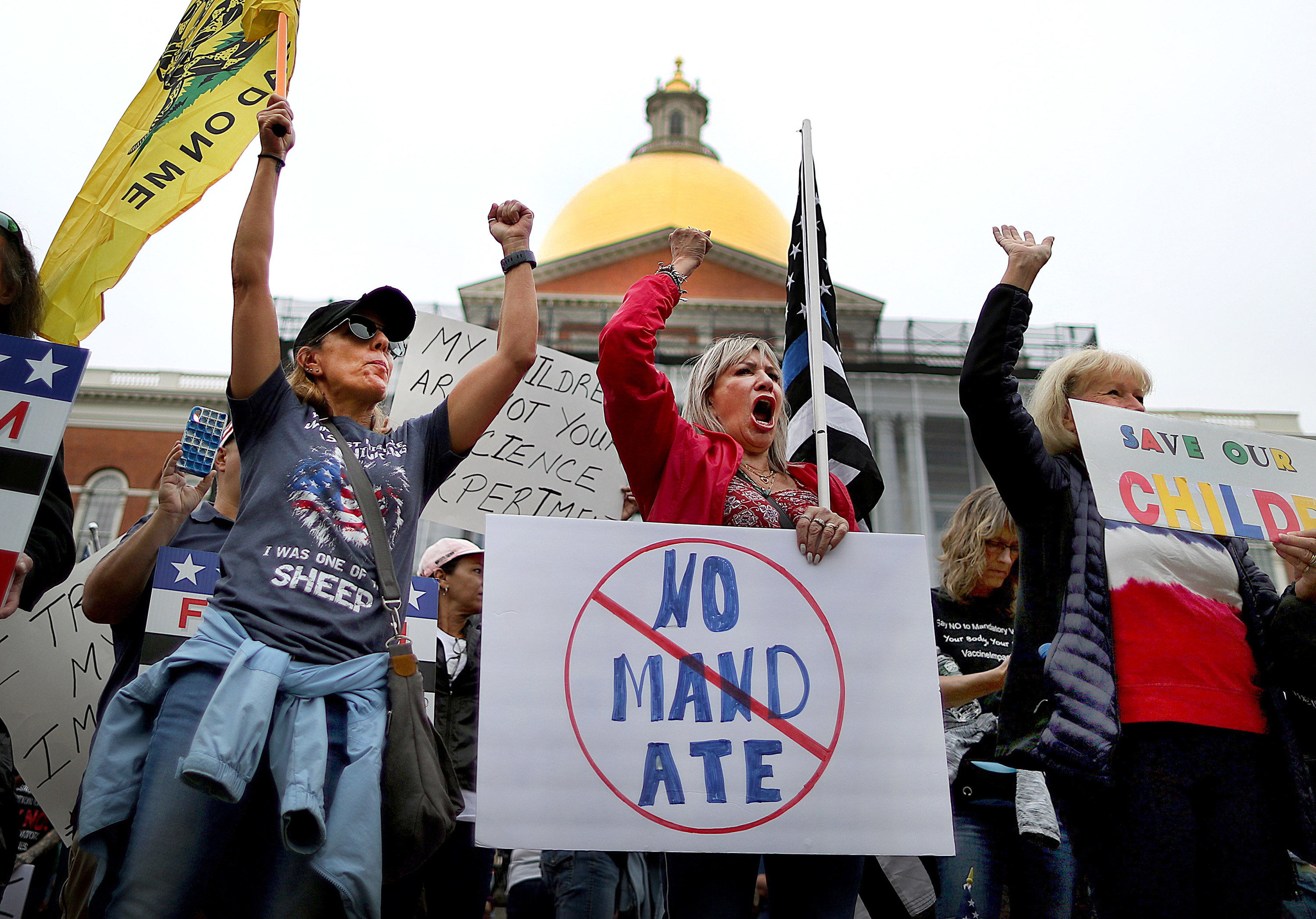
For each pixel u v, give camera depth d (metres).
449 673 4.26
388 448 2.54
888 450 26.69
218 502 3.77
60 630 4.05
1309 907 3.61
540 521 2.55
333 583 2.28
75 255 3.84
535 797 2.35
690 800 2.41
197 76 4.06
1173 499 3.09
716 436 2.96
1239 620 3.01
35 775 3.90
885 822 2.46
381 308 2.68
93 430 27.42
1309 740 3.01
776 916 2.62
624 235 40.50
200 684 2.14
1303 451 3.26
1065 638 2.93
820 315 3.15
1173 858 2.69
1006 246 3.18
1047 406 3.44
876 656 2.59
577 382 4.89
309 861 2.08
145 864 2.01
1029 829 3.90
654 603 2.54
